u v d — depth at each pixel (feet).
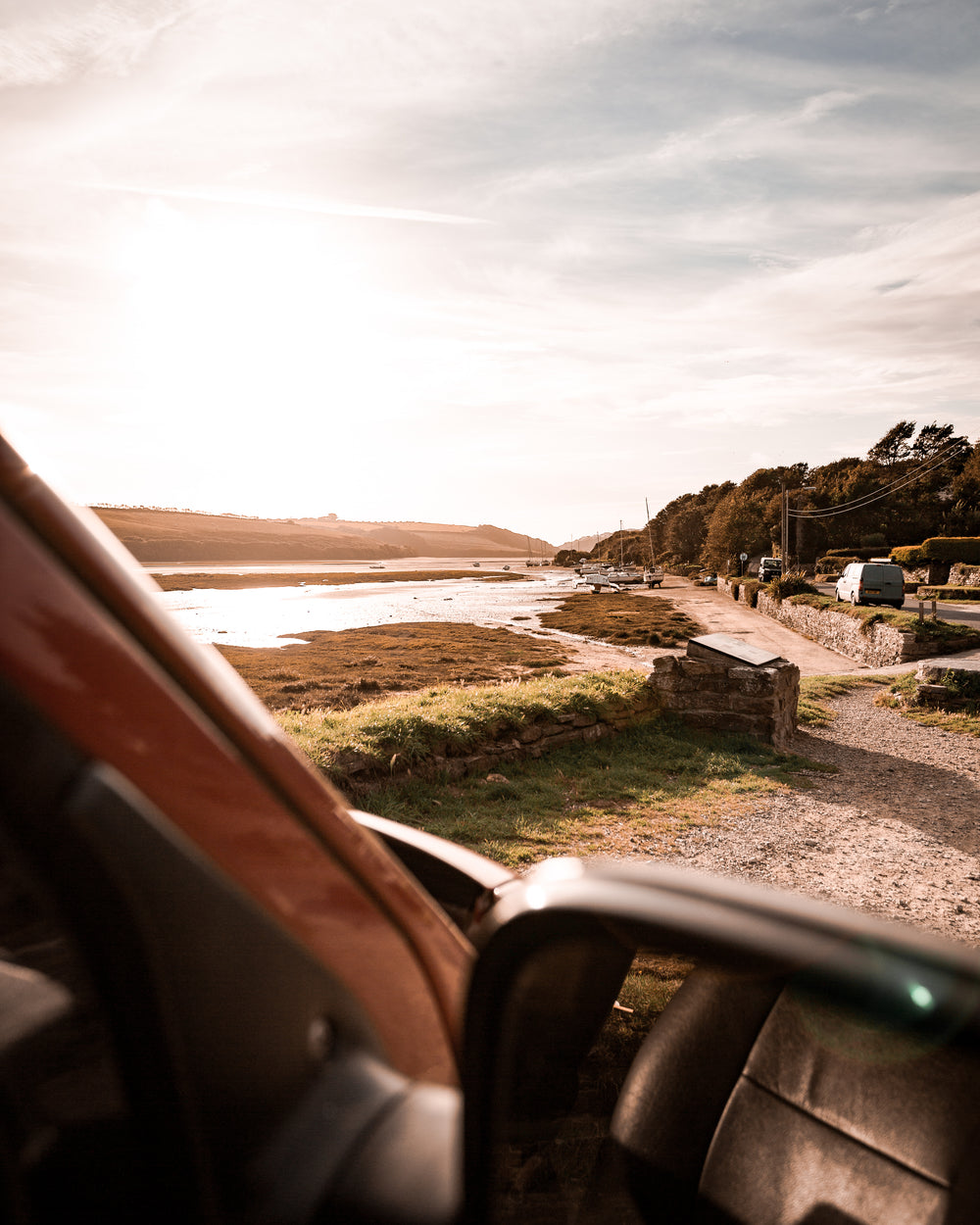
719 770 29.55
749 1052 2.77
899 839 22.63
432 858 4.94
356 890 2.33
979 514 240.73
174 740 1.77
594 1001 2.79
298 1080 2.09
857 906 17.46
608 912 2.35
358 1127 2.15
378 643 101.71
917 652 67.62
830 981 2.02
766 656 36.99
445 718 26.09
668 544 454.40
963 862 20.75
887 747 37.27
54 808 1.52
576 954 2.56
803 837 22.40
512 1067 2.48
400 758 22.88
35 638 1.51
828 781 29.53
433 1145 2.24
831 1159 2.45
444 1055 2.61
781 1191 2.56
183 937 1.76
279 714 24.86
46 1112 1.91
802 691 53.93
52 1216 1.95
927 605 126.52
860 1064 2.38
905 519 274.77
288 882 2.07
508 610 170.09
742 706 34.86
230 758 1.92
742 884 2.41
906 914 17.04
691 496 510.58
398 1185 2.09
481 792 23.57
